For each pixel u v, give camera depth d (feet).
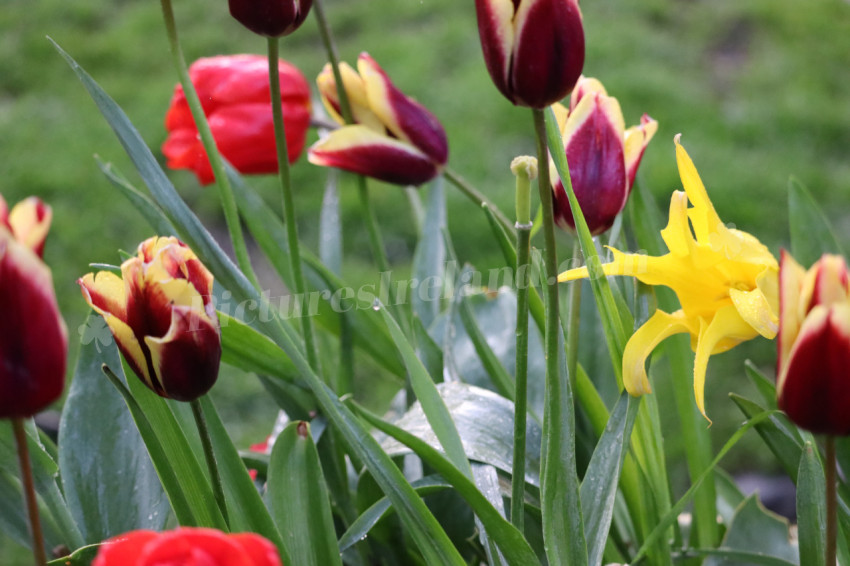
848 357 2.36
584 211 2.93
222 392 9.41
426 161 3.53
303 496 2.75
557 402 2.62
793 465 2.93
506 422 3.05
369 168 3.53
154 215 3.13
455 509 3.29
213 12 17.72
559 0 2.51
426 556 2.69
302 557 2.77
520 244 2.58
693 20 16.72
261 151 3.64
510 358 3.57
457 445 2.83
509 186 11.90
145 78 15.75
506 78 2.55
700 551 3.17
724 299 2.68
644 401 2.98
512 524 2.67
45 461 2.84
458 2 17.34
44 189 12.73
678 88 14.30
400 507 2.65
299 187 12.28
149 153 2.71
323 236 3.88
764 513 3.42
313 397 3.24
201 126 2.89
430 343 3.40
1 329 2.27
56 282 10.71
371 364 9.35
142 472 3.05
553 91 2.55
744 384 8.73
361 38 16.39
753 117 13.60
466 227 10.96
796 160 12.57
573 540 2.68
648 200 3.31
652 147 12.78
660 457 3.06
